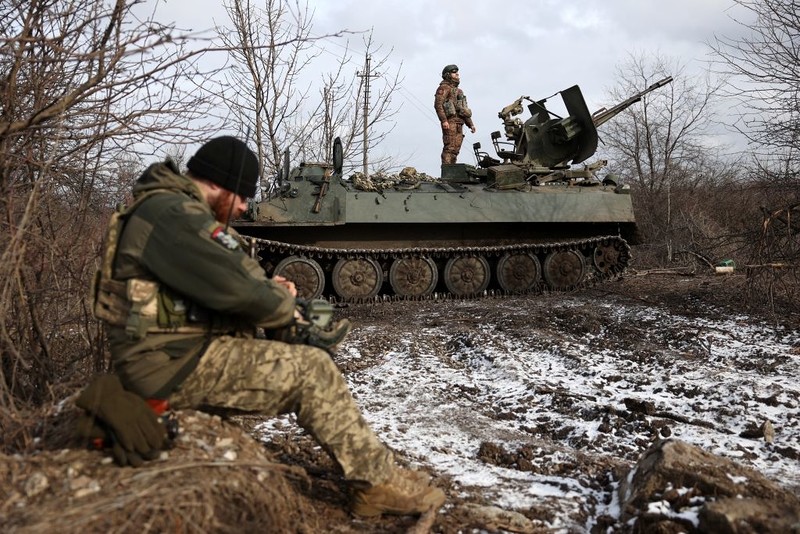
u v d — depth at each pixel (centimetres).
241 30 1445
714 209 2058
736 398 582
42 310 444
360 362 737
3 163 381
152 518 246
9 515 247
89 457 279
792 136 953
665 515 311
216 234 290
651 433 505
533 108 1557
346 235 1354
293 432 443
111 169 477
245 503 277
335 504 335
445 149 1703
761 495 321
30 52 386
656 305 1064
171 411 302
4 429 314
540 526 337
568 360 743
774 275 920
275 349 306
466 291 1371
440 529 320
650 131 2698
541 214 1391
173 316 296
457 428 517
